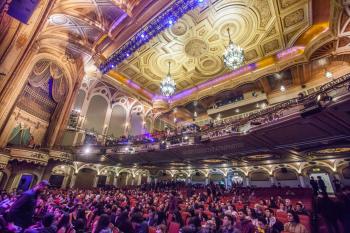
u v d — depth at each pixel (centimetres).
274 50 1373
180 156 1488
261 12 1116
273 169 1563
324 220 652
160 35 1337
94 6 1177
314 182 1020
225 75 1677
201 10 1138
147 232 409
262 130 940
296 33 1212
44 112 1435
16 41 966
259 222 544
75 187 1627
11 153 1079
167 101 2080
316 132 841
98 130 1847
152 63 1606
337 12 838
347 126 741
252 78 1502
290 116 820
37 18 977
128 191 1538
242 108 1728
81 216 532
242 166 1759
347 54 1045
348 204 581
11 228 275
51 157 1316
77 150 1512
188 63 1605
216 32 1281
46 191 1146
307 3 1014
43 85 1383
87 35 1401
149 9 1094
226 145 1174
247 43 1341
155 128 2356
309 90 1404
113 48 1369
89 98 1853
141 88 1938
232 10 1129
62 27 1276
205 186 1720
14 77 1038
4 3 512
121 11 1195
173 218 646
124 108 2144
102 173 1861
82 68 1545
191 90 1931
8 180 1152
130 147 1554
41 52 1251
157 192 1466
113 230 402
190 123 2209
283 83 1520
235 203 1021
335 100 662
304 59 1225
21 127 1251
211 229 422
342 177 1248
